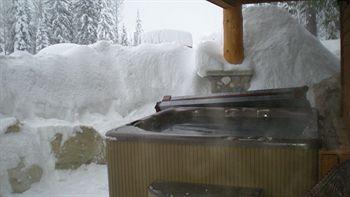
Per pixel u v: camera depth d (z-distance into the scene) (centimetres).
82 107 486
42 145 397
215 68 510
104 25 1346
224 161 203
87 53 538
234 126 343
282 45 527
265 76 502
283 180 192
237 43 508
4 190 340
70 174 399
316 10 819
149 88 530
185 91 526
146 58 551
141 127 282
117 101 518
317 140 186
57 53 534
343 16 383
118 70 544
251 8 595
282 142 189
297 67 505
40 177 376
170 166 216
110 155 231
